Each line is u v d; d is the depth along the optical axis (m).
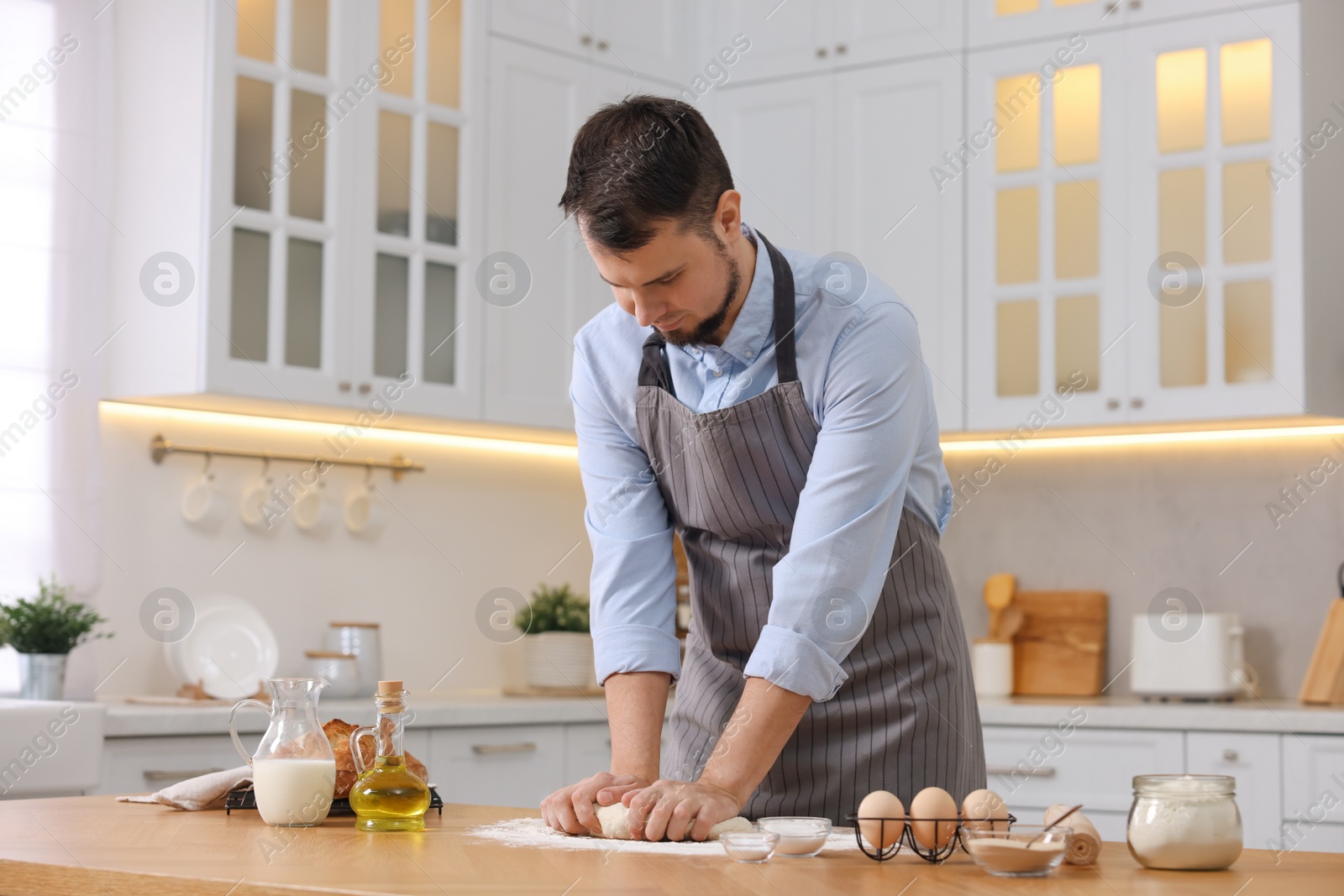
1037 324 3.57
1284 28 3.36
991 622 3.96
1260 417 3.36
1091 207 3.53
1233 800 1.24
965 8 3.65
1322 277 3.42
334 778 1.51
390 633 3.74
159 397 3.18
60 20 3.21
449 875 1.13
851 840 1.40
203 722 2.77
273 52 3.17
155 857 1.23
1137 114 3.49
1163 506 3.83
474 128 3.51
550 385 3.64
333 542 3.65
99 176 3.23
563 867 1.18
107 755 2.63
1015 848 1.16
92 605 3.21
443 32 3.49
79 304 3.20
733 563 1.74
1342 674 3.38
